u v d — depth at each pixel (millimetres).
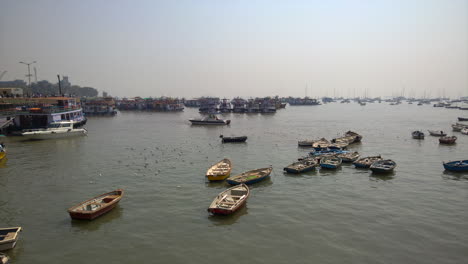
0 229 24984
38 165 52281
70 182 42125
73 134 87625
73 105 110000
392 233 26562
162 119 158125
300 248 24266
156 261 22688
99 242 25484
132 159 56938
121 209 32250
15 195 36969
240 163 54156
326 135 92125
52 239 26047
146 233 26984
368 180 42156
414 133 82750
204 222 29094
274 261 22500
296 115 186125
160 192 37531
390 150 66125
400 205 32875
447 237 25812
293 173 45656
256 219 29641
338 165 48375
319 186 39656
